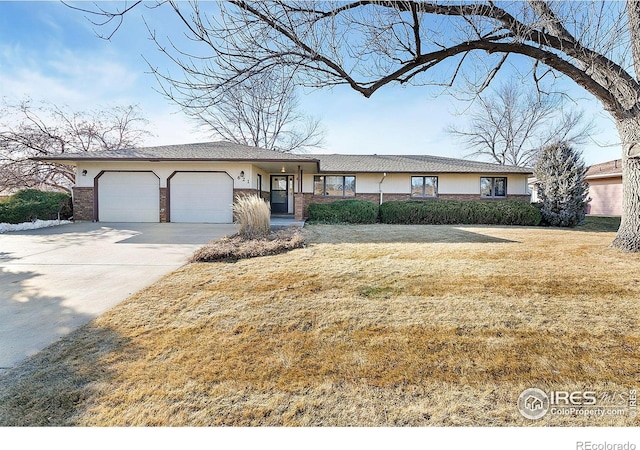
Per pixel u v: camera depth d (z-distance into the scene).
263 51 3.45
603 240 8.25
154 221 12.57
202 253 5.97
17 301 3.71
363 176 16.55
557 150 12.95
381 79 4.08
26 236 8.82
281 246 6.86
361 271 5.02
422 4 3.63
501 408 1.95
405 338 2.81
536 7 4.09
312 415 1.89
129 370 2.31
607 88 5.77
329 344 2.71
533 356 2.50
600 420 1.87
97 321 3.15
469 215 13.84
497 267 5.25
